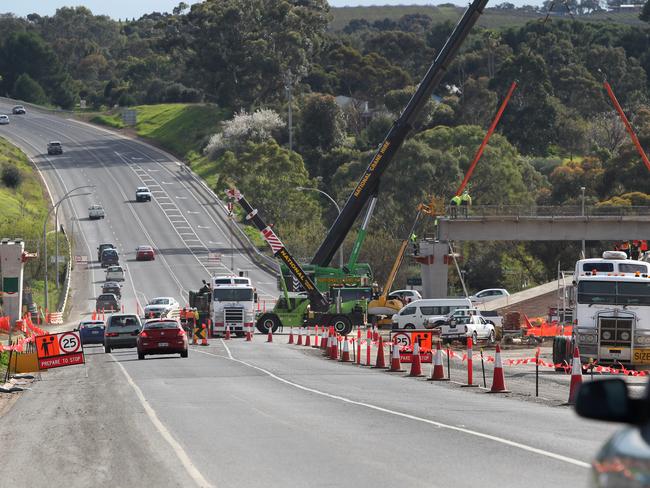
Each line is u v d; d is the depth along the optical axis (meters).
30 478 31.41
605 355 78.62
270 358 94.12
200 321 142.25
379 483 28.22
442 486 27.47
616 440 12.77
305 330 140.38
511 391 61.12
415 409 49.19
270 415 46.59
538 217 165.88
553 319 142.75
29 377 76.00
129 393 59.31
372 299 153.00
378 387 62.97
